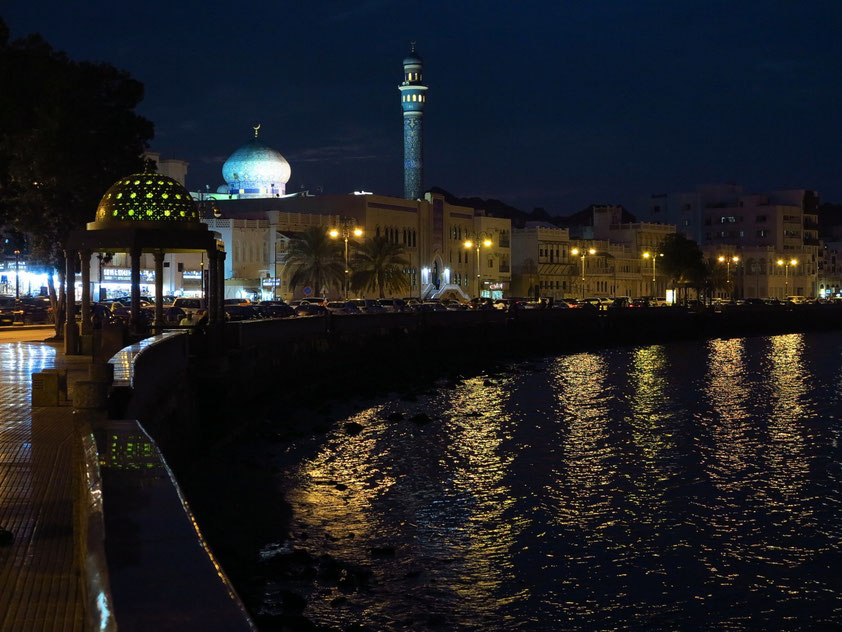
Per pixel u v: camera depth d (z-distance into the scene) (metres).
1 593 10.03
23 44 54.12
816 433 42.25
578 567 22.28
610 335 110.12
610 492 29.88
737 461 35.19
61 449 17.95
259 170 144.25
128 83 55.66
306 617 18.47
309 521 25.62
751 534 25.19
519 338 92.69
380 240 118.38
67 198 52.47
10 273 117.75
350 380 58.09
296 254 112.62
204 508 26.12
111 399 16.72
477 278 155.12
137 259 35.38
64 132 50.28
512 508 27.64
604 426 43.81
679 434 41.56
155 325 37.84
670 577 21.69
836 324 159.12
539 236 163.75
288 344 49.41
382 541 24.00
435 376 66.44
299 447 36.50
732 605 20.08
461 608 19.48
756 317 140.75
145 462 7.50
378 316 67.56
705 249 196.75
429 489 29.91
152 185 35.97
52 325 74.00
